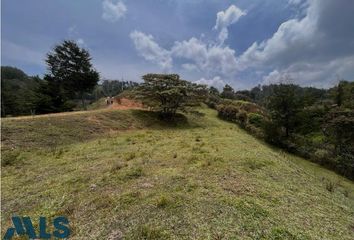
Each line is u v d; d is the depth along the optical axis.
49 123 16.44
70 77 34.00
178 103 24.34
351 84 25.36
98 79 35.56
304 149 18.50
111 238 4.73
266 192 6.54
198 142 13.30
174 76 25.17
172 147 11.87
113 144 13.33
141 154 10.46
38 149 12.77
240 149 11.55
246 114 27.05
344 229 5.25
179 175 7.58
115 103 31.86
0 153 11.59
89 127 17.61
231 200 5.82
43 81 31.59
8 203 6.88
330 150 17.55
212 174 7.67
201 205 5.62
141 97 24.70
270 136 20.62
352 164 14.96
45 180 8.41
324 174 14.08
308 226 5.10
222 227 4.78
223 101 37.81
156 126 21.92
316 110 22.03
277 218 5.21
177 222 5.01
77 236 4.97
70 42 34.00
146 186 6.94
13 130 14.26
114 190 6.89
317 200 6.80
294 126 20.70
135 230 4.87
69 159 10.73
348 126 16.92
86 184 7.56
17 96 44.66
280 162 10.65
